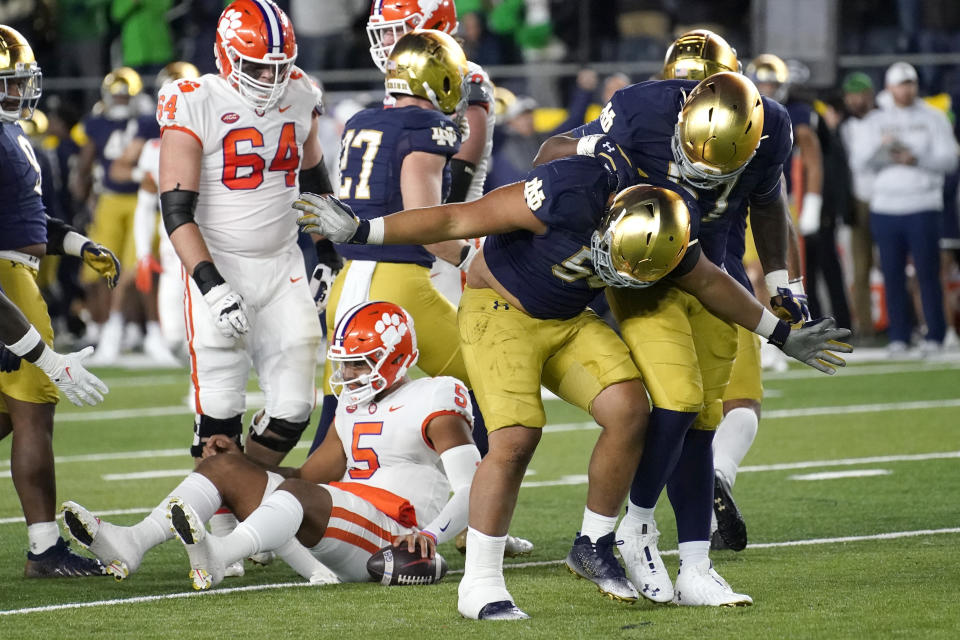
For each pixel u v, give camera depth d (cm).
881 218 2717
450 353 1255
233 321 1152
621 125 998
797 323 1145
